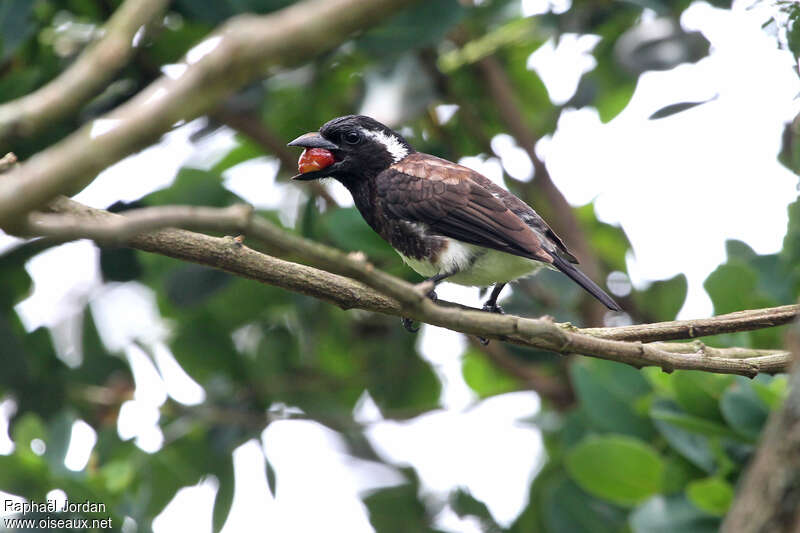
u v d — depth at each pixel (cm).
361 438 1341
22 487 958
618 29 1343
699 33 1209
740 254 1127
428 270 1066
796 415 503
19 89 1033
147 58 1114
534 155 1270
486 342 1204
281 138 1349
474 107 1385
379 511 1289
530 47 1401
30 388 1121
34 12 1111
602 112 1421
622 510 1030
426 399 1384
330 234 1112
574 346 732
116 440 1147
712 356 826
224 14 1025
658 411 923
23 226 420
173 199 1140
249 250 758
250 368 1291
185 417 1195
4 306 1195
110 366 1194
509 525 1252
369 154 1106
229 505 1188
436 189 1046
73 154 324
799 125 927
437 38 1070
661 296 1263
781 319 820
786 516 491
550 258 985
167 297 1138
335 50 1104
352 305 780
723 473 882
